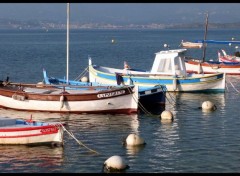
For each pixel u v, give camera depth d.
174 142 31.09
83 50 126.25
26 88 42.16
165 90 44.16
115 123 36.31
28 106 39.84
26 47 138.25
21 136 29.28
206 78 50.19
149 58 99.00
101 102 38.94
